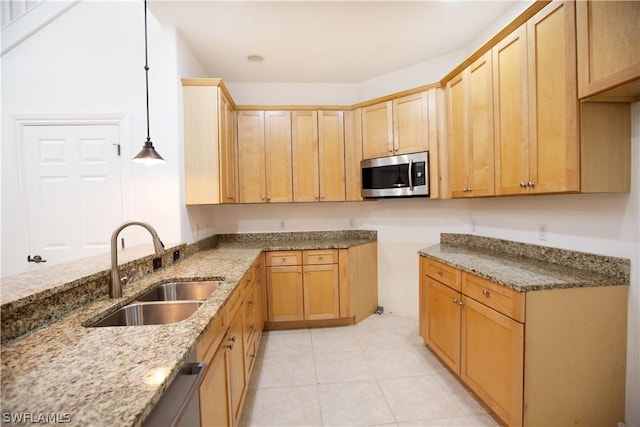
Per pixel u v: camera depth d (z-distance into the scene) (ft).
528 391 4.73
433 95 8.56
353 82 11.28
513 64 5.77
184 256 7.67
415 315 10.30
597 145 4.67
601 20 4.25
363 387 6.59
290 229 11.34
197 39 8.09
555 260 6.10
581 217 5.57
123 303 4.39
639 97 4.50
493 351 5.36
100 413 1.95
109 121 7.52
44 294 3.46
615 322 4.81
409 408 5.90
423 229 9.98
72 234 7.56
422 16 7.22
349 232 11.45
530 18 5.33
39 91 7.48
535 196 6.62
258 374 7.15
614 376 4.85
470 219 8.96
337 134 10.30
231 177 9.43
